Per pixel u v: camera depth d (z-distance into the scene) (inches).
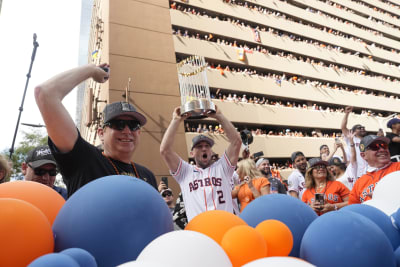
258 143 463.8
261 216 32.9
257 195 105.8
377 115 671.1
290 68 573.0
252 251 22.5
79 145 47.3
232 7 551.8
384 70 725.9
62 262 17.1
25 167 73.2
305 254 25.4
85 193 25.5
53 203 32.2
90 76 47.3
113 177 27.7
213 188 83.2
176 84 409.1
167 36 440.5
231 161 85.7
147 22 430.3
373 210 32.4
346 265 22.5
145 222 23.7
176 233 21.6
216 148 408.5
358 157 175.6
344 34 720.3
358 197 90.7
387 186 43.2
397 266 26.0
